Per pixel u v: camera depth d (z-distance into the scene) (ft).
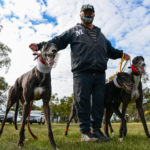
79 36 13.15
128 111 113.09
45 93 11.51
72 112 18.85
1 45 63.05
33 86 11.30
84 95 12.76
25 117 11.23
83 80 12.80
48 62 10.63
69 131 22.02
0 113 56.44
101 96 13.20
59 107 139.44
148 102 108.17
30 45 11.76
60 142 12.76
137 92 14.67
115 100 15.64
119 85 14.98
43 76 11.19
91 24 14.07
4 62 62.90
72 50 13.43
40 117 59.41
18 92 14.66
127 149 9.90
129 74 14.75
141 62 14.16
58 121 158.71
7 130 22.41
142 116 14.51
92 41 13.01
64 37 13.52
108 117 15.84
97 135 12.82
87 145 11.05
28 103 11.48
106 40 14.66
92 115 13.29
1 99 70.74
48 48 10.75
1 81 71.05
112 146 10.60
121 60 15.66
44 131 21.45
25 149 9.64
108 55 15.52
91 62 12.73
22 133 10.93
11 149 9.54
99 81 13.26
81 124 12.89
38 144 11.66
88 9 13.28
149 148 10.18
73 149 10.03
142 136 15.99
